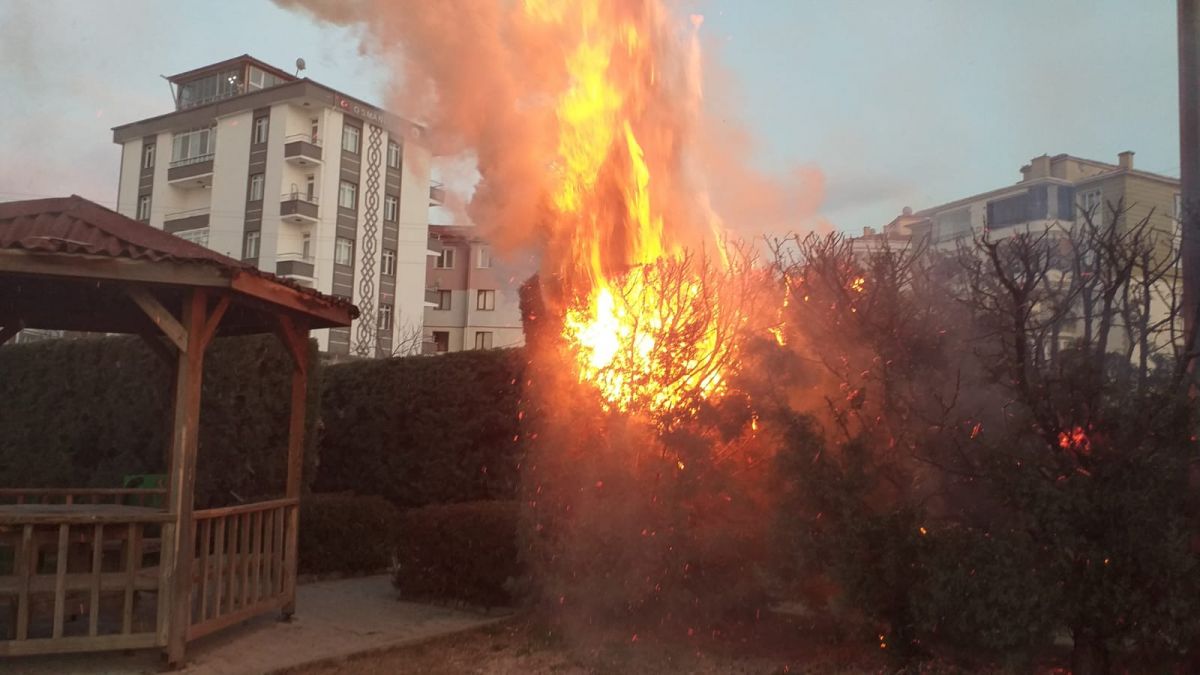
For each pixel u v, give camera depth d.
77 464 11.80
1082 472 4.76
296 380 7.30
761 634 6.27
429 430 10.68
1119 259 5.24
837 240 5.77
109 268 5.54
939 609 4.74
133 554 5.80
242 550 6.57
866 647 5.79
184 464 5.87
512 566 7.40
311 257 32.94
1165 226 6.57
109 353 11.45
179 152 36.41
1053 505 4.64
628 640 6.19
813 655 5.88
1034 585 4.59
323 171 33.00
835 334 5.59
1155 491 4.58
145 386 10.93
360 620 7.25
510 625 6.95
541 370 7.02
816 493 5.24
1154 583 4.54
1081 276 5.36
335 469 11.80
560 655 6.13
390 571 9.77
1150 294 5.46
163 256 5.65
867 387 5.49
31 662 5.92
